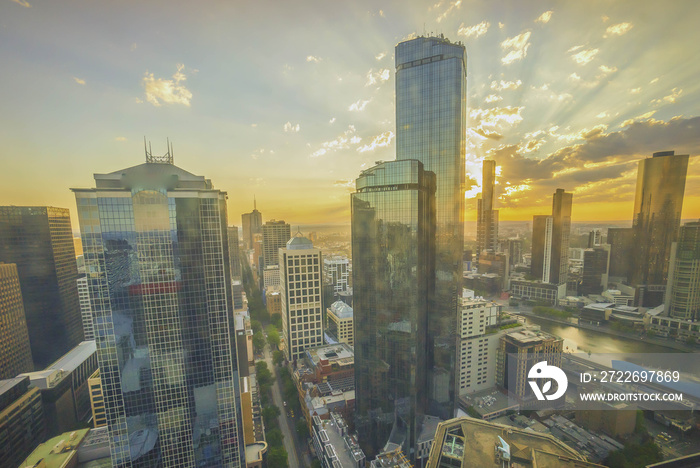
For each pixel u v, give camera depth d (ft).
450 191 511.81
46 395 461.37
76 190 268.62
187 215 297.33
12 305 561.43
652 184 415.03
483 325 547.08
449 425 216.13
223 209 354.54
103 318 282.77
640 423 405.80
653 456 360.69
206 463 324.80
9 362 546.67
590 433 415.44
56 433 465.47
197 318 307.99
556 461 181.88
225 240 354.95
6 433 387.55
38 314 636.48
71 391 506.07
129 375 293.43
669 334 430.61
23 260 621.31
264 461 428.15
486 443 198.90
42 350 640.17
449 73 502.38
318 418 463.01
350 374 603.26
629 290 501.56
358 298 426.10
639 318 469.57
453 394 497.46
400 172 385.50
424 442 422.82
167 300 297.33
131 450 299.99
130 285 286.87
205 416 320.09
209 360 315.78
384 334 410.93
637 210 451.12
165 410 306.55
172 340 302.04
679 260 417.90
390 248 398.01
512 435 205.77
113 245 280.51
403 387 403.54
